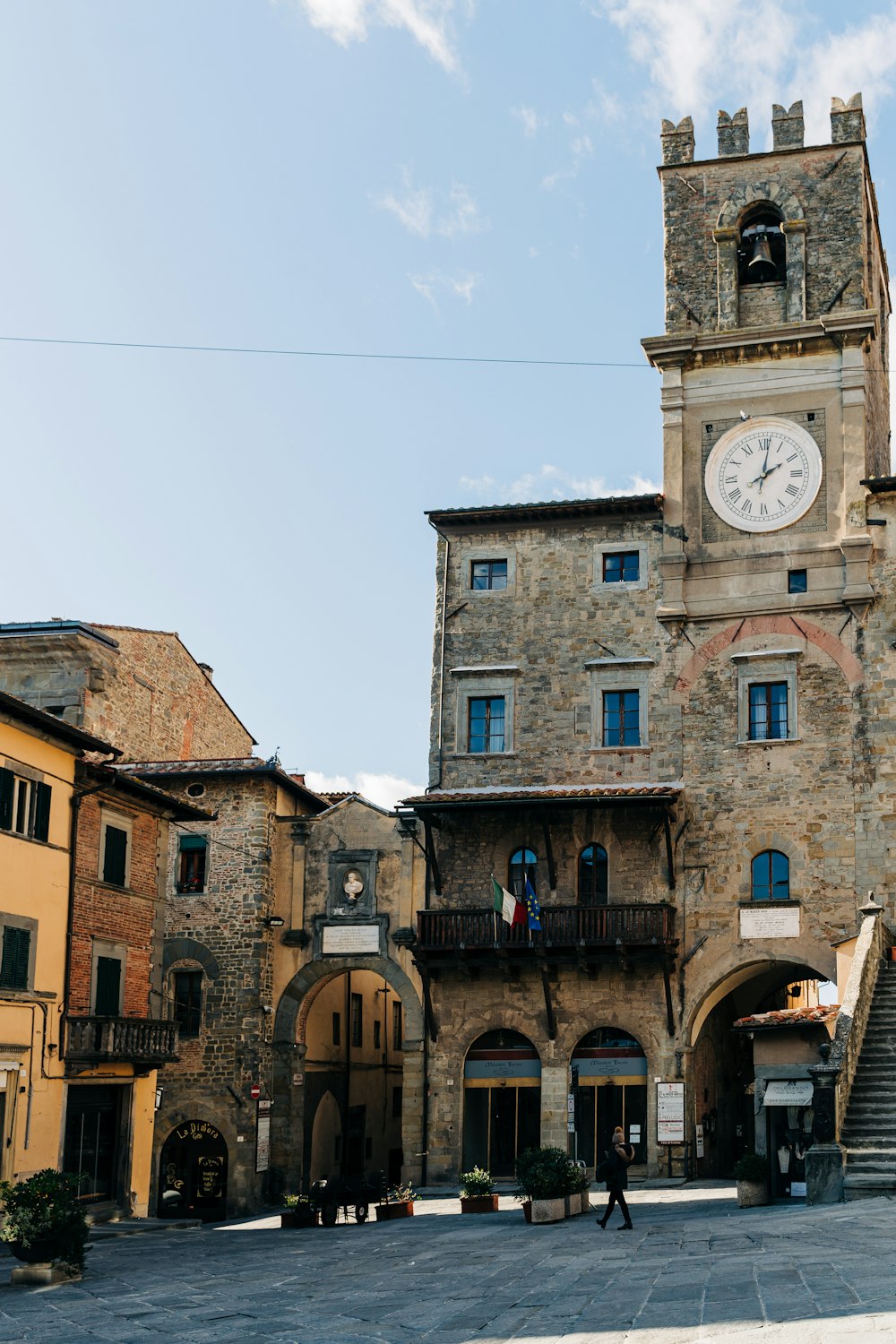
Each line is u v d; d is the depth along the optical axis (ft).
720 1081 155.22
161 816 134.41
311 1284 75.97
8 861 109.60
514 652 155.22
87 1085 119.03
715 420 153.38
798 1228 73.92
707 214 157.69
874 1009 109.40
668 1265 66.08
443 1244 91.15
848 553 145.07
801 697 144.66
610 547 155.33
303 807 167.02
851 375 149.28
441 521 159.22
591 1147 140.97
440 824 150.71
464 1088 145.48
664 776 147.54
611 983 143.13
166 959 153.69
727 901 142.31
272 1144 150.61
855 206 152.97
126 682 165.07
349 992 170.09
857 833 139.85
